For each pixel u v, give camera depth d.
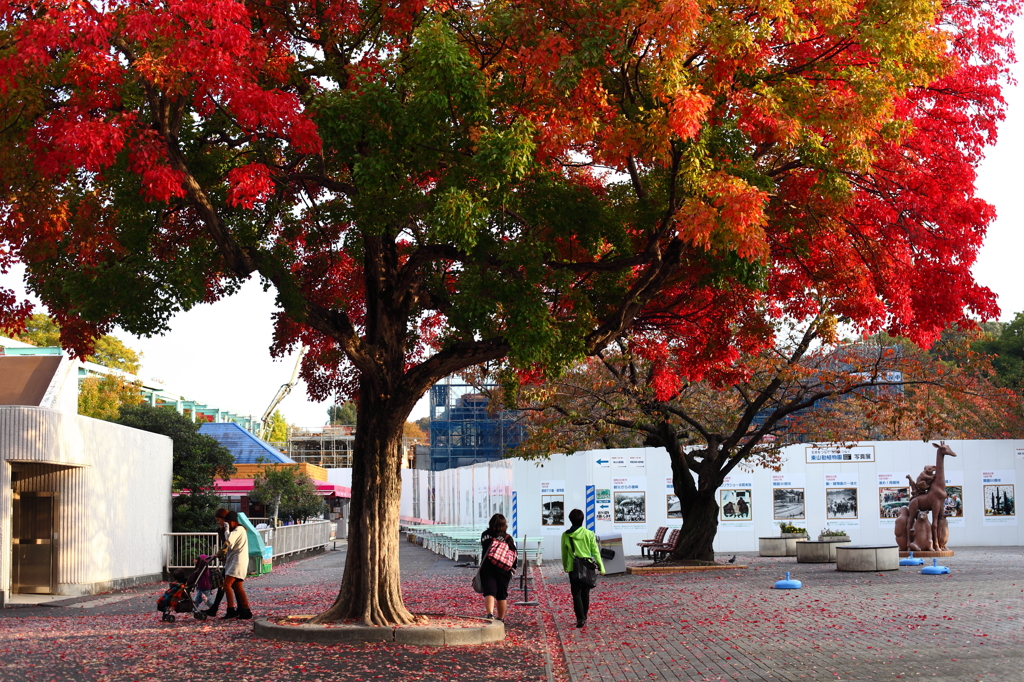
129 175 11.14
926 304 13.81
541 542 30.45
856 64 11.62
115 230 11.73
